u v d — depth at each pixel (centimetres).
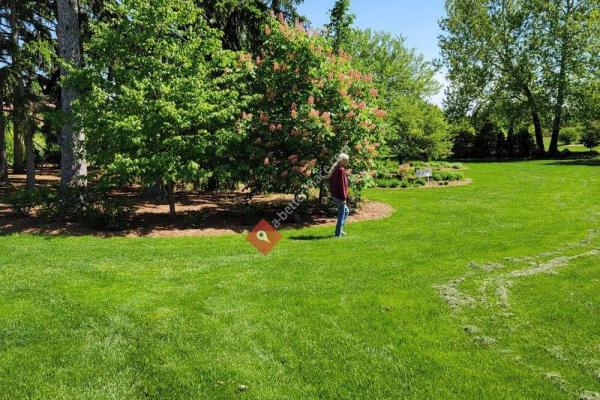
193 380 367
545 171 2311
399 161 2777
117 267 659
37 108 1518
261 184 1123
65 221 1020
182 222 1043
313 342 428
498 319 479
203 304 519
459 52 3803
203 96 980
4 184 1903
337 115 1082
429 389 352
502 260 701
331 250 764
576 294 549
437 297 541
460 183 1861
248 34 1489
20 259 696
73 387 358
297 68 1103
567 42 3388
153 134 962
